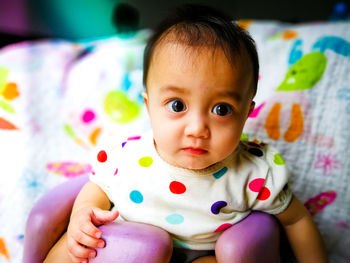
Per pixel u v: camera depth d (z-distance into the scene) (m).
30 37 1.90
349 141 0.83
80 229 0.51
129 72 1.19
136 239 0.48
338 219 0.77
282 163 0.61
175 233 0.57
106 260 0.48
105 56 1.28
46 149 1.01
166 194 0.57
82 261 0.50
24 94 1.16
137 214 0.59
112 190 0.62
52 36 1.96
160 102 0.51
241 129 0.52
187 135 0.49
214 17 0.54
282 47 1.06
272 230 0.56
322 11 1.72
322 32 1.04
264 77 1.00
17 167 0.92
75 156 1.00
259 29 1.25
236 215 0.58
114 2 1.92
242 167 0.59
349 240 0.75
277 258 0.56
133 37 1.54
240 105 0.50
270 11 1.81
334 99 0.88
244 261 0.50
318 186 0.81
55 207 0.60
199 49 0.48
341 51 0.95
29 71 1.24
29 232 0.58
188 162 0.52
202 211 0.57
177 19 0.56
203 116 0.48
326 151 0.84
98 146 0.67
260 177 0.59
